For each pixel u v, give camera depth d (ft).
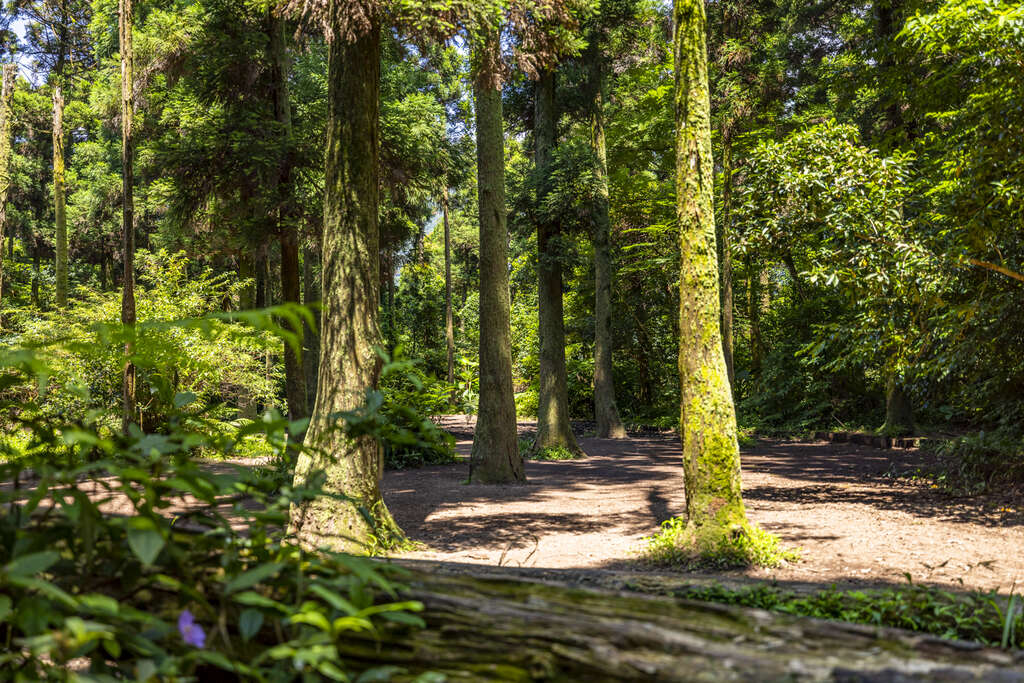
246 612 3.59
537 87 58.75
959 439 33.17
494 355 38.17
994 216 27.55
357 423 4.79
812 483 34.63
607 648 3.97
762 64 67.36
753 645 4.03
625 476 40.75
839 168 30.55
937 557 18.98
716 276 20.30
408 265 128.16
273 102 48.52
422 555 19.89
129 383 30.99
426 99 63.00
